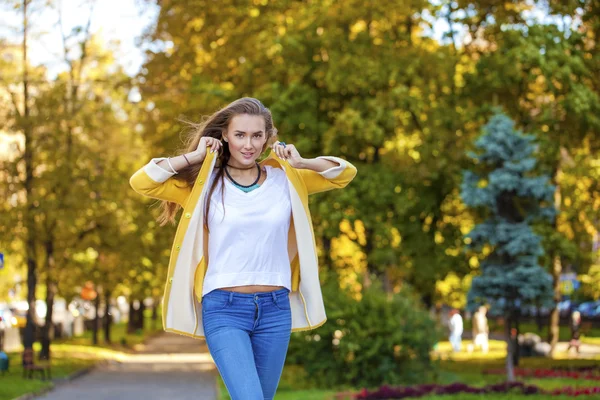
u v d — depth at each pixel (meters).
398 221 27.83
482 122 27.41
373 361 21.70
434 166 26.66
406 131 27.97
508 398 16.12
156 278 45.47
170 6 28.48
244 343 4.58
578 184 32.25
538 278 19.23
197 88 26.97
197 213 4.63
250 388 4.45
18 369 28.28
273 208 4.71
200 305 4.77
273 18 27.61
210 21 28.59
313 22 27.14
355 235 28.84
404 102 26.08
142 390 23.44
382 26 27.97
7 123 27.02
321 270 24.41
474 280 19.81
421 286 28.66
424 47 28.02
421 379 21.92
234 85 29.16
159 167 4.62
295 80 27.27
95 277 31.73
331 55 26.78
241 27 28.55
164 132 28.84
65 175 27.19
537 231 27.86
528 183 19.16
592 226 33.56
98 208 29.23
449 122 27.02
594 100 26.66
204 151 4.64
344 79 26.44
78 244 30.30
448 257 27.89
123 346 48.56
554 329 34.97
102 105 28.14
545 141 26.73
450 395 16.83
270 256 4.70
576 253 29.89
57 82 27.31
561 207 31.91
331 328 21.50
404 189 27.55
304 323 4.91
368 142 27.38
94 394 22.16
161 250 31.02
